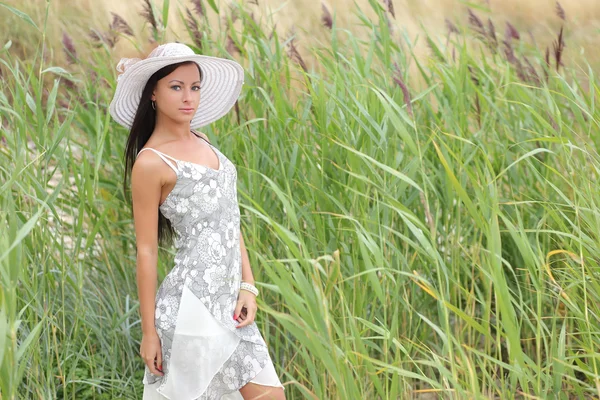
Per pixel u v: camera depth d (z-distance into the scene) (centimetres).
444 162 404
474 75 649
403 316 516
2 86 545
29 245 451
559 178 561
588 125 576
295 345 471
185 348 360
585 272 470
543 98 626
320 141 517
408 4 1027
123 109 383
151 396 377
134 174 356
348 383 345
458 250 507
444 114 559
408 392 475
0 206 398
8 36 860
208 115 430
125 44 801
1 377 311
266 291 501
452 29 726
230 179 376
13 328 305
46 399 450
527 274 546
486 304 471
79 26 888
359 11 652
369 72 562
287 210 388
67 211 534
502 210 571
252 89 543
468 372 380
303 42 890
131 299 547
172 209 362
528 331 549
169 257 529
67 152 526
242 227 507
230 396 392
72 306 529
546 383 393
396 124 426
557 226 544
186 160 364
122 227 556
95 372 501
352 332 373
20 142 456
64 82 588
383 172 500
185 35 799
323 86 510
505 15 1248
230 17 644
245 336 373
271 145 525
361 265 480
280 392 380
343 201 502
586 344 440
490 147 572
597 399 482
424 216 548
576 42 965
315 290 339
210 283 364
